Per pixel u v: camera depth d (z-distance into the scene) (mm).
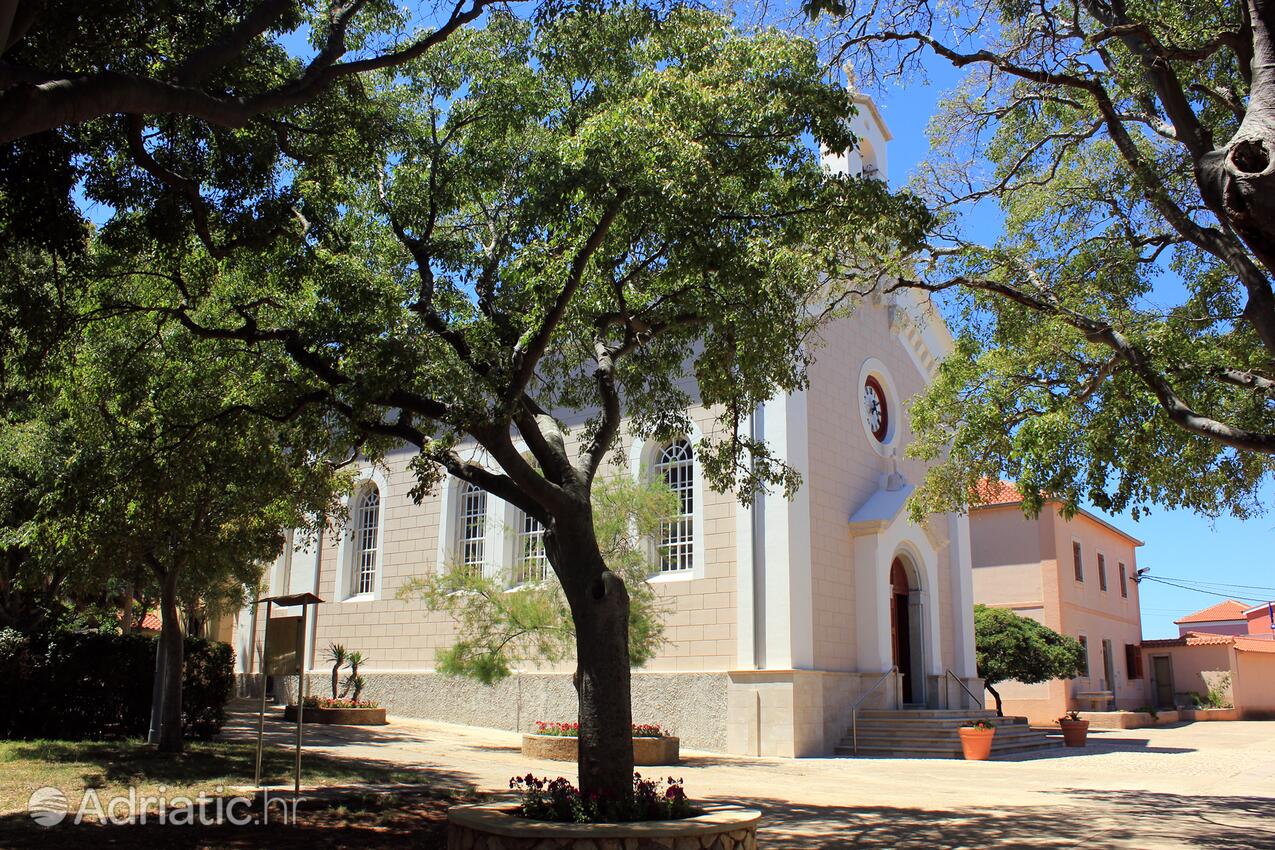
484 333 11484
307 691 29281
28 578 16266
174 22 9812
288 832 10117
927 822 11969
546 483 10125
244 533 15539
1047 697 34469
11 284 10508
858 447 24734
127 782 12133
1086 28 12969
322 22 11914
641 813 8969
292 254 12055
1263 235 8203
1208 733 31172
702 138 10633
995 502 36281
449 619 26609
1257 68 8508
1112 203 13844
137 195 10883
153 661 17438
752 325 11086
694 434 22688
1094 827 11781
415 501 11133
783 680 20344
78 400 13188
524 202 12016
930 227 11719
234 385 13008
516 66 13117
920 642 25109
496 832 8445
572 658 19922
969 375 14406
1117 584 42219
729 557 21703
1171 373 11844
